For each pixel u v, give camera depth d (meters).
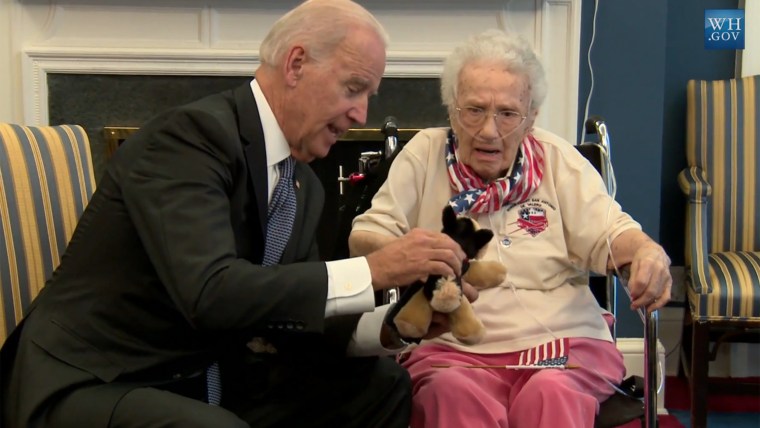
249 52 2.75
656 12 2.79
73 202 1.70
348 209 2.11
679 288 3.11
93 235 1.27
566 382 1.47
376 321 1.47
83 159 1.76
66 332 1.23
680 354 3.12
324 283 1.22
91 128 2.79
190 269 1.16
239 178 1.29
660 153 2.83
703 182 2.63
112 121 2.79
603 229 1.67
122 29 2.77
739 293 2.46
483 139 1.63
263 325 1.21
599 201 1.71
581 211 1.71
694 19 3.11
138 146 1.27
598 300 2.07
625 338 2.83
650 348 1.55
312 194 1.54
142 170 1.23
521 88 1.63
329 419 1.48
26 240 1.56
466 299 1.35
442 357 1.61
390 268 1.25
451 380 1.47
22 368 1.21
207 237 1.18
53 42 2.76
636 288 1.50
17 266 1.53
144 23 2.77
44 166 1.64
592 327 1.68
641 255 1.54
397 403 1.48
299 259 1.47
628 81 2.83
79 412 1.16
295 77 1.33
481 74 1.62
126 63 2.76
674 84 3.14
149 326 1.25
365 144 2.84
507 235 1.69
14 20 2.74
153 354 1.26
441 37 2.80
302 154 1.40
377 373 1.49
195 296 1.15
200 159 1.23
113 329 1.25
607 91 2.83
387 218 1.71
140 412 1.14
